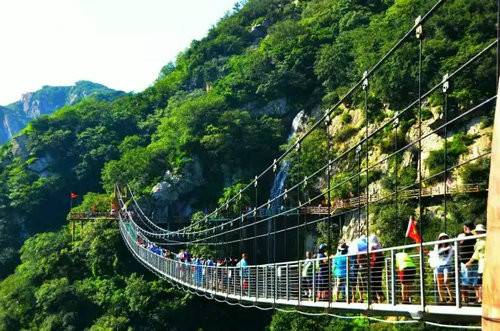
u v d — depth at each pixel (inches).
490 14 1752.0
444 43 1887.3
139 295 2536.9
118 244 2888.8
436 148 1891.0
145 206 3393.2
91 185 4443.9
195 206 3444.9
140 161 3617.1
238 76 3944.4
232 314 2498.8
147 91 5236.2
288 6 5019.7
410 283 547.8
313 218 2490.2
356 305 535.8
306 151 2684.5
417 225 1331.2
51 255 3043.8
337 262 597.3
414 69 2071.9
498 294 180.7
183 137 3587.6
